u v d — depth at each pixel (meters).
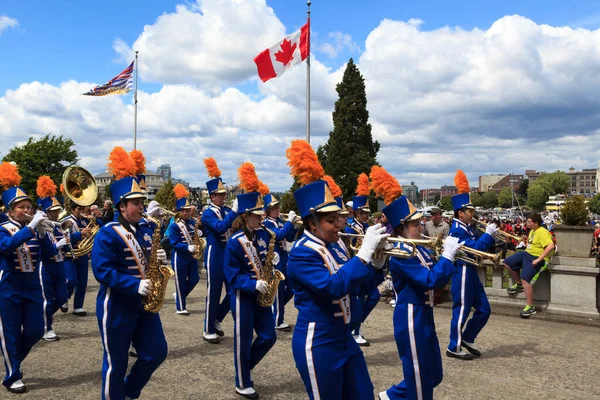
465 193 6.51
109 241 4.19
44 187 8.65
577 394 5.10
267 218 8.65
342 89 41.41
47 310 7.08
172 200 23.09
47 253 5.93
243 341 5.00
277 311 7.69
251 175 5.70
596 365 6.00
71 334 7.50
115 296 4.17
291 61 16.05
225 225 6.77
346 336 3.30
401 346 4.17
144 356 4.26
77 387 5.28
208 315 6.99
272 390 5.22
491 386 5.31
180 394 5.07
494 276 9.41
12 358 5.16
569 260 8.42
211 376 5.62
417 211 4.23
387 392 4.41
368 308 6.71
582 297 8.23
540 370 5.82
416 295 4.14
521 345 6.84
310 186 3.36
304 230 3.44
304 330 3.24
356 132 40.56
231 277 5.09
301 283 3.23
